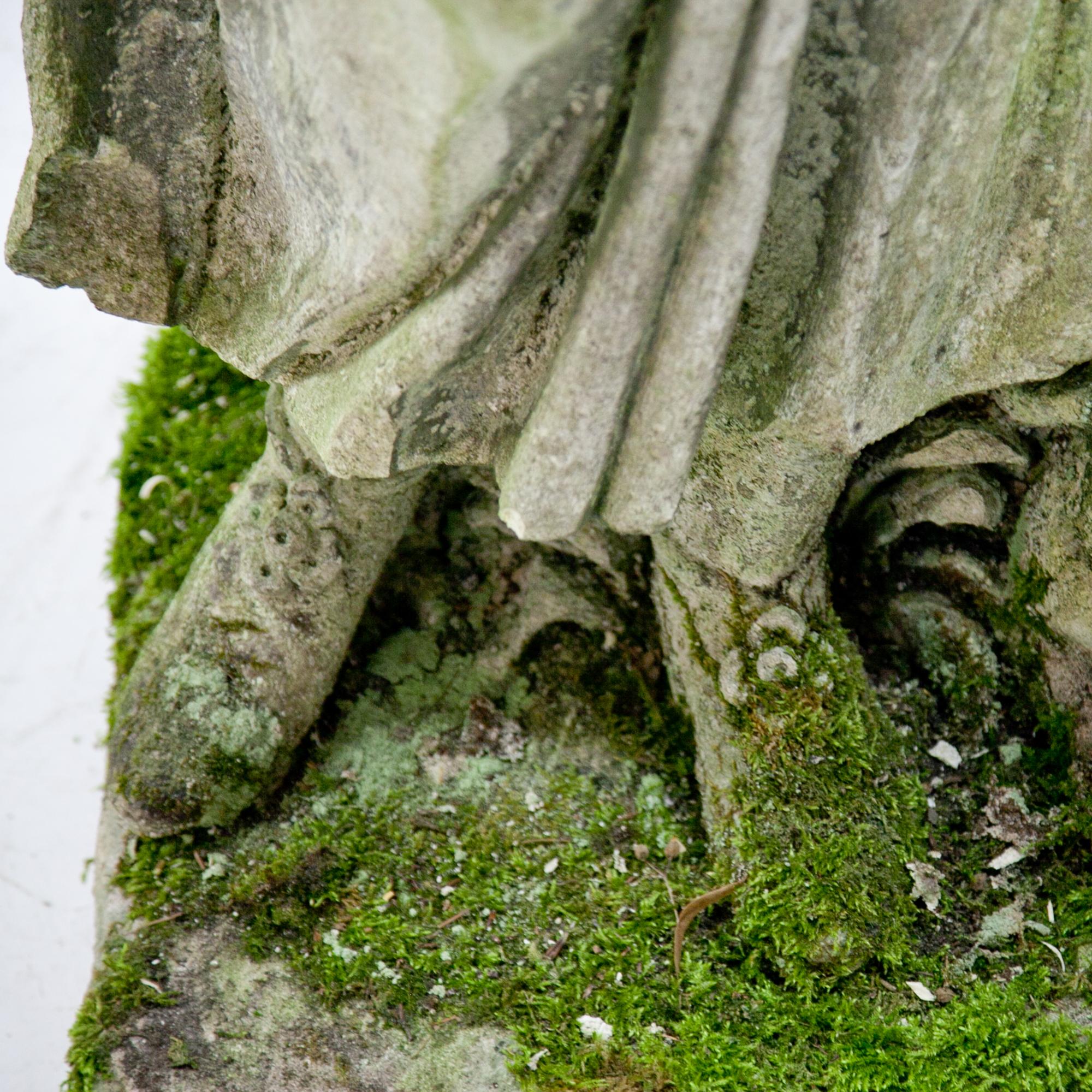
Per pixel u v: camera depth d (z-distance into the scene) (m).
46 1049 2.74
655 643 2.72
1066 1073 2.54
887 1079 2.55
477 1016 2.60
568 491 2.47
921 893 2.61
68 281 2.55
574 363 2.44
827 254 2.47
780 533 2.60
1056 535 2.61
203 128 2.52
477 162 2.40
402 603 2.75
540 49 2.36
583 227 2.46
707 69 2.38
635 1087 2.56
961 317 2.51
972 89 2.44
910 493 2.66
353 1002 2.60
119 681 2.78
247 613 2.66
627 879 2.65
